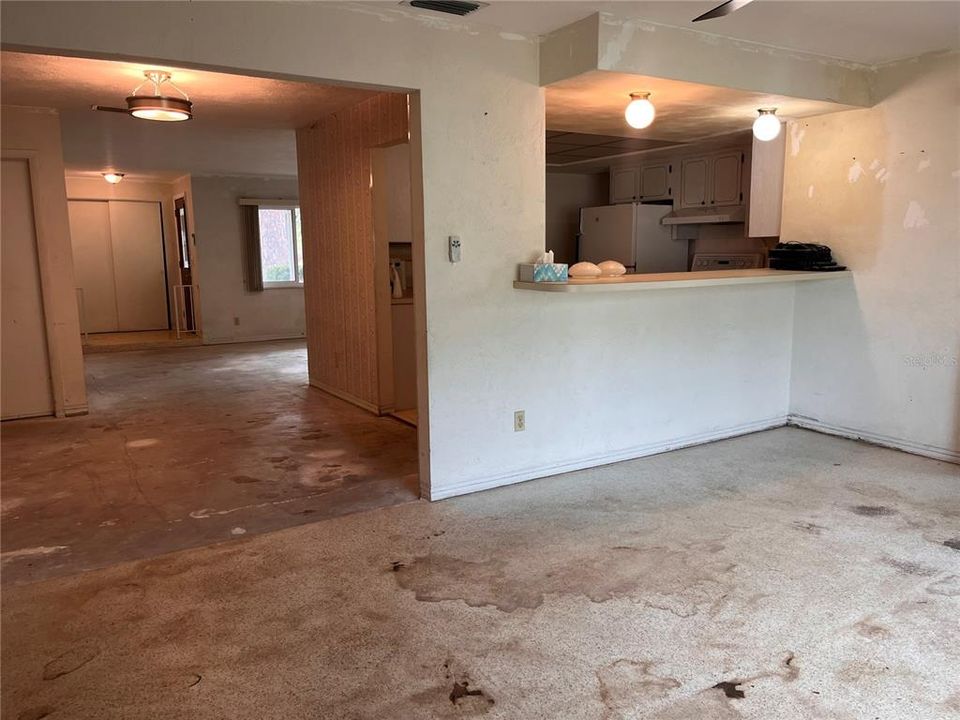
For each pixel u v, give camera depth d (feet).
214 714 6.27
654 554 9.30
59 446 14.78
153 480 12.61
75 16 7.77
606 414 13.08
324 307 19.89
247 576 8.84
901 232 13.42
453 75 10.48
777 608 7.93
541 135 11.50
